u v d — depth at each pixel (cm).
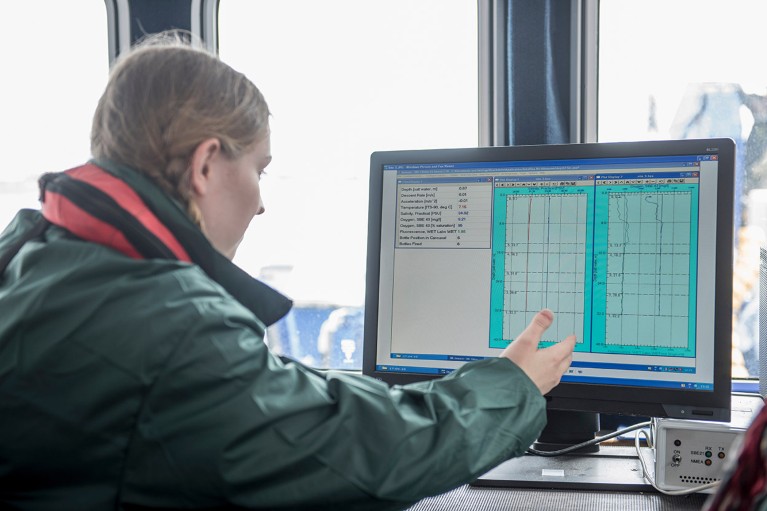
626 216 120
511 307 125
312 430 76
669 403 117
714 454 113
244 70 183
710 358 116
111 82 90
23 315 72
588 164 122
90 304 73
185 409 72
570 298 123
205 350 73
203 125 86
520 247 125
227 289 91
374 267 131
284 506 75
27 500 74
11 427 72
